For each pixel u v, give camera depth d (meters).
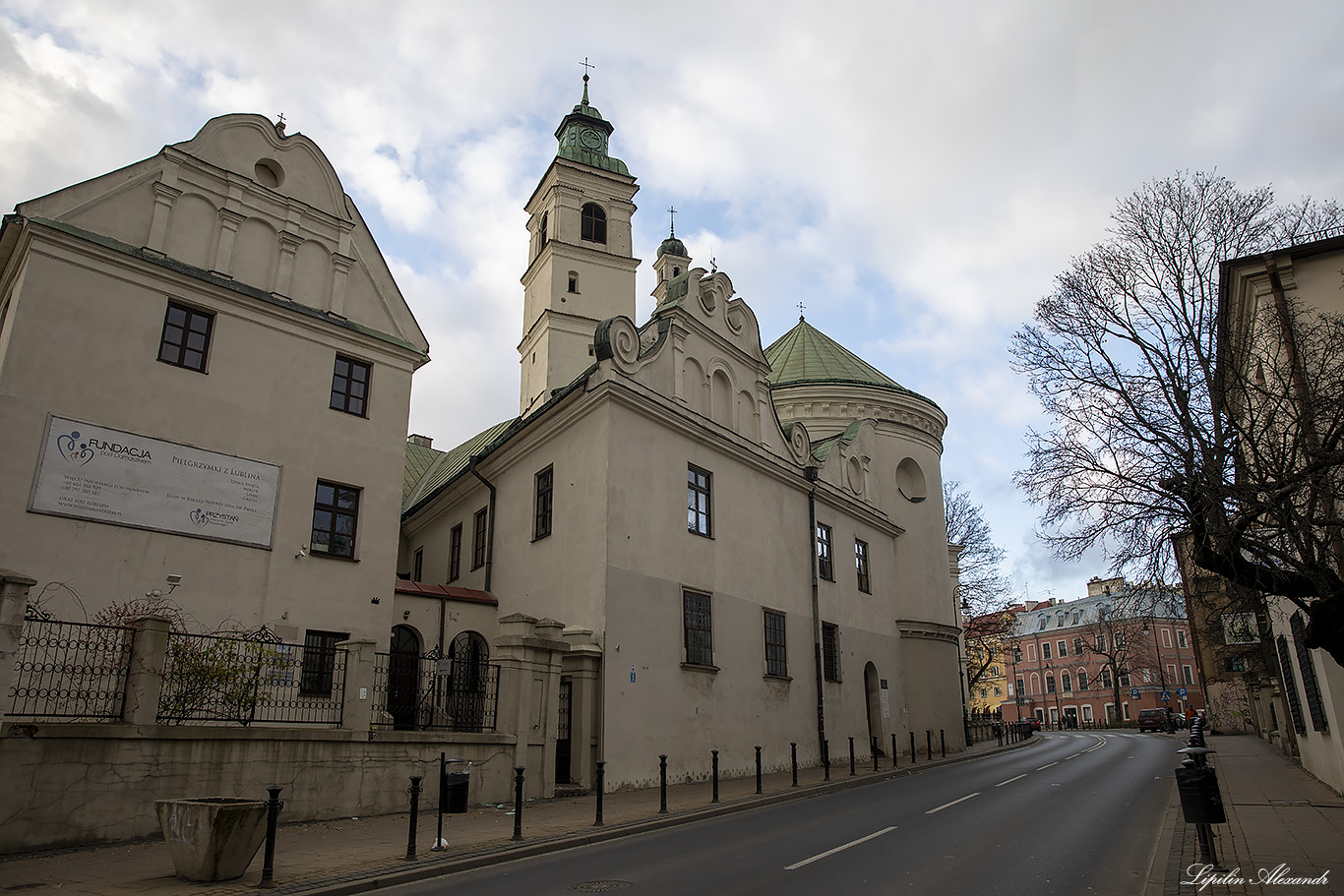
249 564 17.14
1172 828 12.14
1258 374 12.24
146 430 16.30
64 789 10.62
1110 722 85.69
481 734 15.38
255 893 8.53
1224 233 12.43
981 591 53.28
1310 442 9.84
